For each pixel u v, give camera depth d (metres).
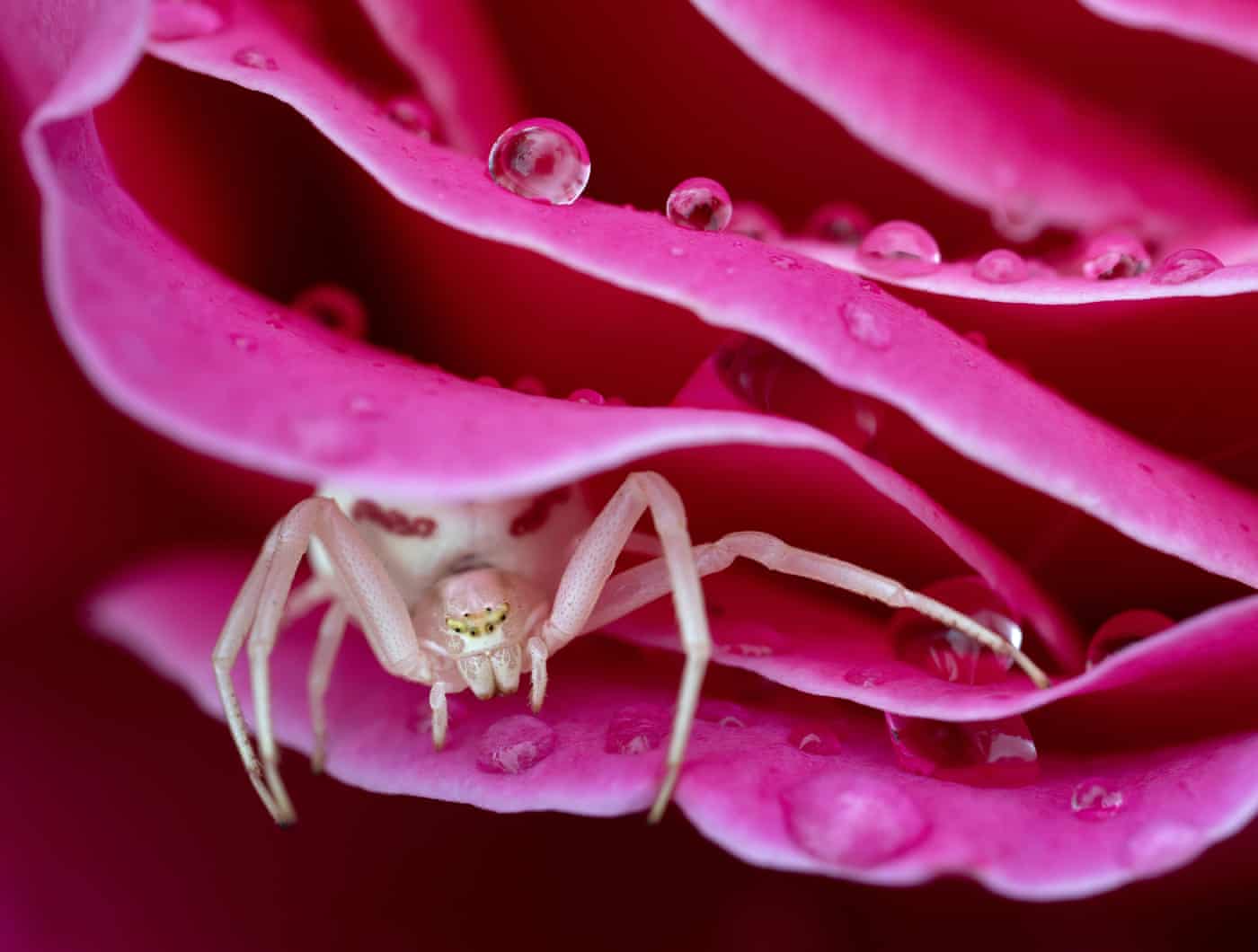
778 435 0.06
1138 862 0.06
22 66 0.06
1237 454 0.07
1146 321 0.07
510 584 0.07
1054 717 0.07
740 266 0.06
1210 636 0.06
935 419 0.06
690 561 0.07
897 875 0.06
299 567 0.08
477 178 0.06
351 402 0.06
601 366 0.07
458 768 0.07
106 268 0.06
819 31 0.07
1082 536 0.07
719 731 0.07
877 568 0.07
